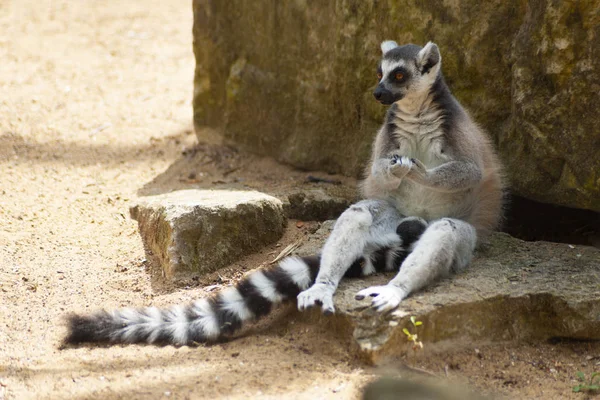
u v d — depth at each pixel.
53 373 8.36
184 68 21.86
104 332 9.16
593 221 12.62
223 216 11.08
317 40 14.08
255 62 15.52
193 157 15.88
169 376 8.27
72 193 14.05
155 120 17.98
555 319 9.30
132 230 12.41
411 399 7.98
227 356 8.80
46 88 19.42
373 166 10.49
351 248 9.57
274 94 15.16
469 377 8.62
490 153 11.10
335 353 8.75
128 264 11.38
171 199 12.00
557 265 10.14
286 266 9.62
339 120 14.18
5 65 21.00
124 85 20.19
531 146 11.13
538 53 10.82
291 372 8.35
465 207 10.75
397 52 10.51
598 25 10.10
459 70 12.09
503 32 11.60
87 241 12.12
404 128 10.70
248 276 9.60
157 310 9.37
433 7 12.05
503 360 9.00
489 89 11.93
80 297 10.39
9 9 26.80
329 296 8.97
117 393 7.91
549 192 11.12
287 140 15.12
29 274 10.93
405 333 8.58
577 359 9.13
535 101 10.95
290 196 12.66
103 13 27.16
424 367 8.70
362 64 13.27
